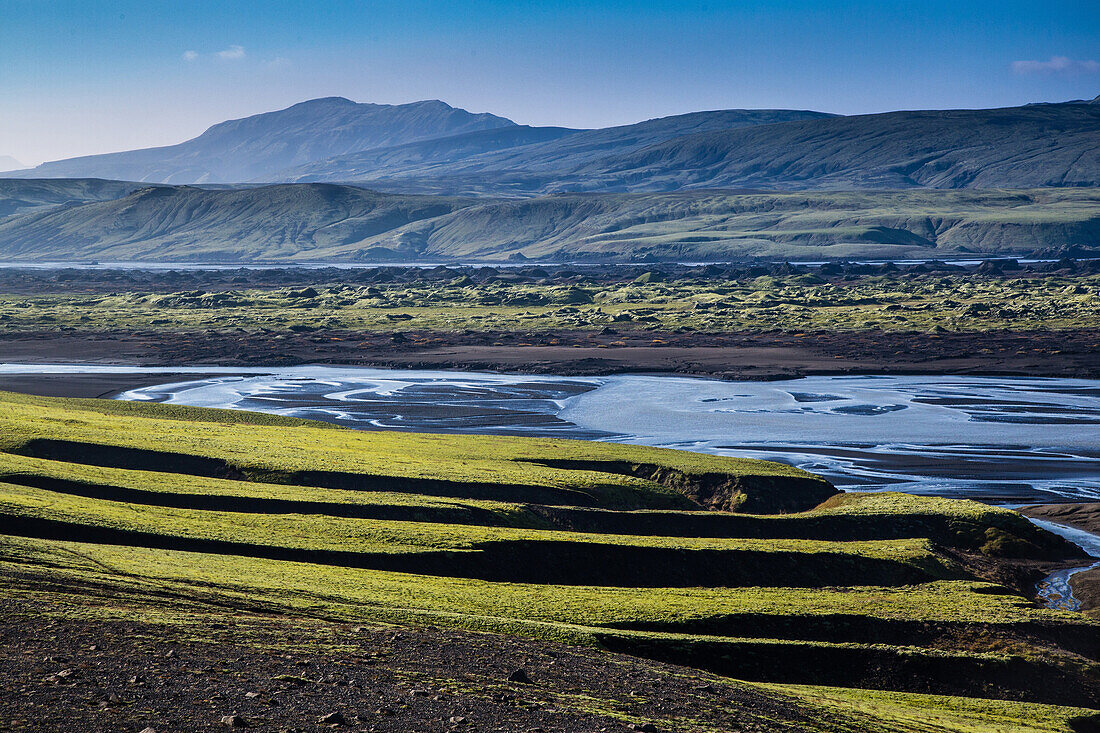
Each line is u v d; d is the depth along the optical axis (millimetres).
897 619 60531
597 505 91625
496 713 33969
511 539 73938
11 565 51312
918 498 92250
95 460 97750
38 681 32469
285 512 82625
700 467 101562
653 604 62188
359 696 34219
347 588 59312
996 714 50156
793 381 182625
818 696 48156
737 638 56531
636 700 39344
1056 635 60562
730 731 36625
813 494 97250
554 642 51500
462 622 53688
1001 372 188875
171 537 69188
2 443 99438
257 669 36469
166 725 29172
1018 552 81500
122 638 38969
